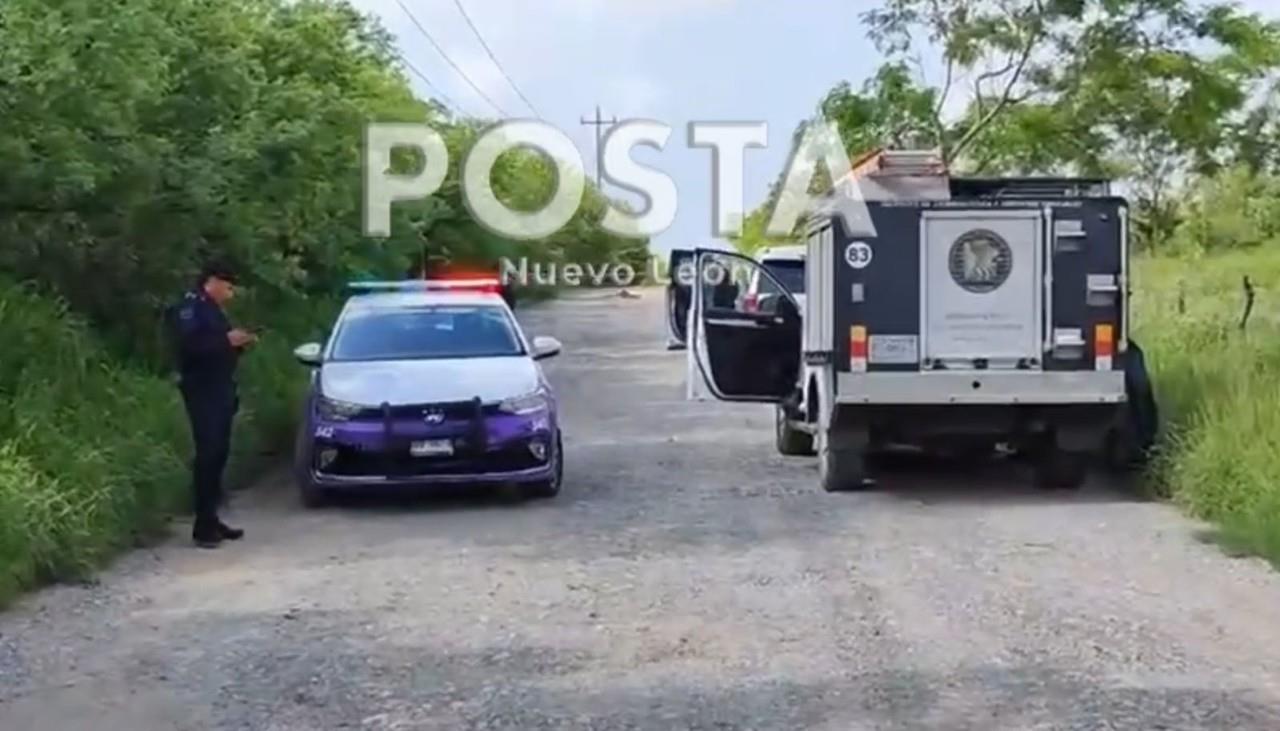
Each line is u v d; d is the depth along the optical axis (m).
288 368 21.25
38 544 10.52
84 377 14.30
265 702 7.78
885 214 14.09
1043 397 14.09
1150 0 29.39
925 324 14.08
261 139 17.86
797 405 16.86
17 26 14.30
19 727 7.44
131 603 10.10
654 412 22.34
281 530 12.88
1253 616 9.37
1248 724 7.18
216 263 13.52
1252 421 13.56
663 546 11.84
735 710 7.50
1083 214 14.11
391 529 12.83
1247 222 39.84
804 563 11.13
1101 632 8.98
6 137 14.34
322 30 26.22
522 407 13.88
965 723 7.23
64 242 15.91
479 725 7.33
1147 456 14.61
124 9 15.00
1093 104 29.67
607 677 8.12
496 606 9.84
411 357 14.75
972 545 11.84
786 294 17.36
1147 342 19.67
